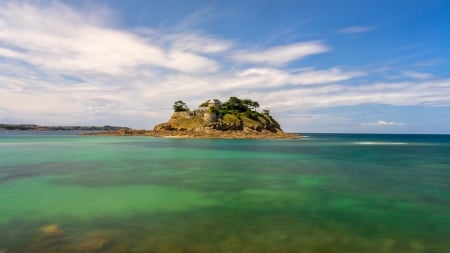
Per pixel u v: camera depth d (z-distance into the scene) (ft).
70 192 69.21
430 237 41.32
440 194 68.54
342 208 56.13
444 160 146.61
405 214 52.39
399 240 40.06
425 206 58.03
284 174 98.94
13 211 52.60
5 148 207.72
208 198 63.87
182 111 510.99
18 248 36.04
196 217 49.47
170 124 490.49
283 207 56.49
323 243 38.65
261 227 44.52
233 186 77.82
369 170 109.09
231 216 50.26
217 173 100.63
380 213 52.75
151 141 331.77
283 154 177.68
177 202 60.23
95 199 62.28
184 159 145.28
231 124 447.42
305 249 36.68
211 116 442.09
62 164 120.57
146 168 111.96
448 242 39.65
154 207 56.08
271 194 68.39
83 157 149.48
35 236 40.16
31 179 86.17
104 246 36.70
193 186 77.56
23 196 64.64
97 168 110.63
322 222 47.32
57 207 55.47
